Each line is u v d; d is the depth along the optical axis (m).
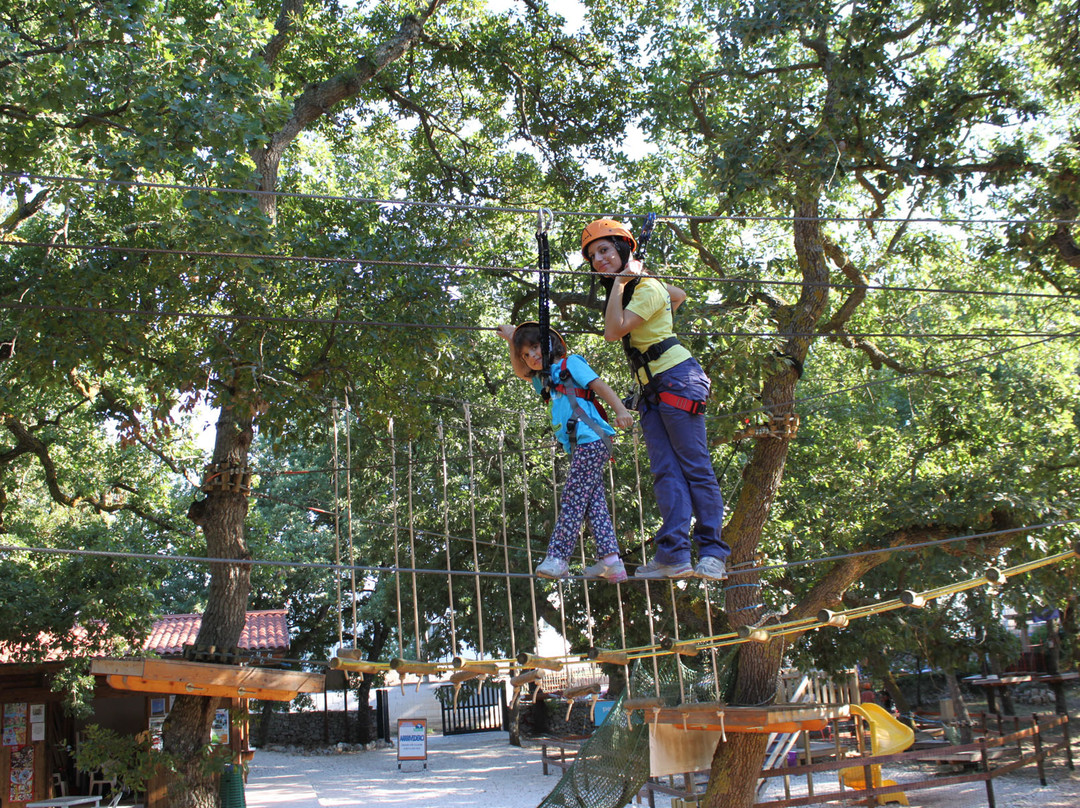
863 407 17.83
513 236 18.62
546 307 5.39
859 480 16.42
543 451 19.55
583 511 5.21
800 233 12.59
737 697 12.24
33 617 15.59
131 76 9.28
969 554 13.60
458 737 33.66
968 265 15.68
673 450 4.96
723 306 12.73
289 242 11.69
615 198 17.75
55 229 12.13
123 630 16.61
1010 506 12.59
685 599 16.66
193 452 19.11
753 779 12.09
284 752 31.30
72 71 8.98
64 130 10.59
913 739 16.58
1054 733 25.31
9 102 10.36
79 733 18.67
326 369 13.05
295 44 16.66
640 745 13.45
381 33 17.45
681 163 16.98
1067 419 14.99
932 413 16.44
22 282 11.32
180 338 12.40
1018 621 21.42
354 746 32.28
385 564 22.59
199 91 9.22
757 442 12.86
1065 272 13.48
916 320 15.78
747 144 10.80
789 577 16.17
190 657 12.20
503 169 18.73
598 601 19.72
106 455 18.34
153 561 17.88
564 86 17.73
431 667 6.65
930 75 12.48
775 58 12.63
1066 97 11.88
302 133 19.45
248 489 13.21
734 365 11.57
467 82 18.78
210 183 9.24
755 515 12.55
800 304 12.66
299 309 12.76
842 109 10.80
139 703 19.94
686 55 15.42
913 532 13.66
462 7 17.59
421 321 12.27
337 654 6.60
